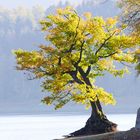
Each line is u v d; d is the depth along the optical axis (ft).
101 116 213.25
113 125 212.02
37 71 212.23
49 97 215.72
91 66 223.10
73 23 210.79
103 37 214.07
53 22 212.64
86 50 215.51
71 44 210.59
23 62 210.38
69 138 193.88
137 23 172.35
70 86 216.33
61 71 211.41
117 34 215.51
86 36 213.05
